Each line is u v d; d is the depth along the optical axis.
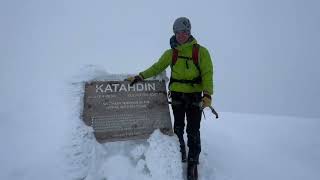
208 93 3.65
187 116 3.89
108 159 3.72
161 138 3.93
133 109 4.07
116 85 4.16
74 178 3.49
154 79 4.30
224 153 4.48
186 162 3.92
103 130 3.89
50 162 3.58
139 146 3.88
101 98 4.04
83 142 3.72
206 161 4.14
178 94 3.83
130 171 3.67
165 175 3.66
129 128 3.96
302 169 4.46
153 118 4.07
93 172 3.59
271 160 4.57
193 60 3.76
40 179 3.43
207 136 4.85
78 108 4.04
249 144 4.93
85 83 4.14
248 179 4.05
